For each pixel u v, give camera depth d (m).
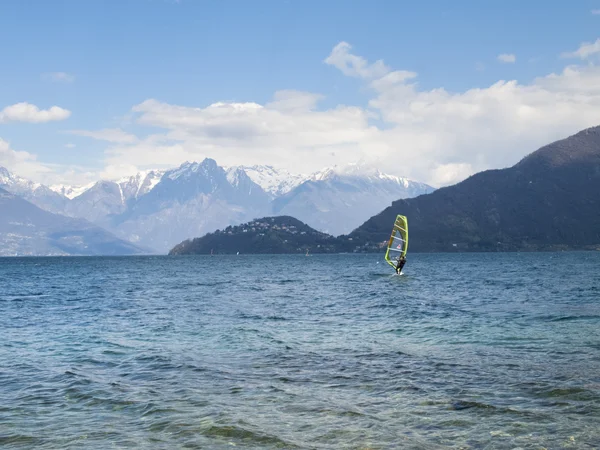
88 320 37.09
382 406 15.45
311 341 26.64
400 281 80.69
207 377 19.22
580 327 29.05
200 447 12.65
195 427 13.93
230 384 18.19
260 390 17.34
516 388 16.84
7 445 12.95
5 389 17.98
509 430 13.34
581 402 15.28
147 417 14.84
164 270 147.38
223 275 113.00
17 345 26.81
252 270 141.38
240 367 20.78
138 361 22.27
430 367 20.14
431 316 36.16
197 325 33.31
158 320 36.28
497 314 36.16
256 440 13.02
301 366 20.78
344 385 17.81
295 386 17.78
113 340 27.88
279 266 173.75
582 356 21.36
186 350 24.58
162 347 25.47
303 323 33.81
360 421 14.20
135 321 35.94
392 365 20.66
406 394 16.56
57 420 14.74
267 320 35.56
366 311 40.44
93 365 21.62
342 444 12.69
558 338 25.69
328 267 159.25
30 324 35.41
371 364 20.92
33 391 17.72
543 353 22.20
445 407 15.23
